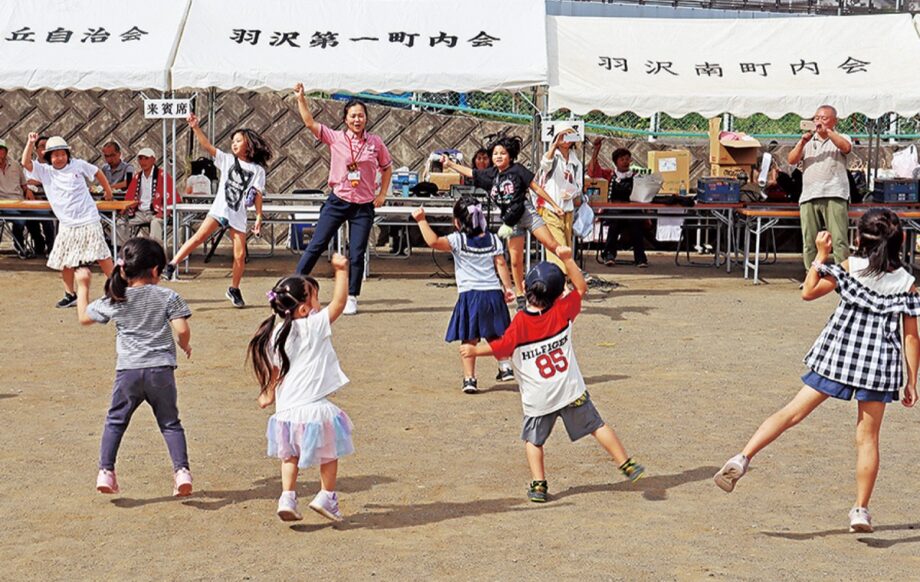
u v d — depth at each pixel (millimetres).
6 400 9062
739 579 5594
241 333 11719
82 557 5898
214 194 17172
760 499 6863
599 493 6965
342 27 15453
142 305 6633
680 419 8648
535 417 6770
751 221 16422
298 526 6379
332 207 12594
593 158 16703
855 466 7508
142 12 15594
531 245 15789
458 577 5621
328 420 6207
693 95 14836
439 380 9867
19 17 15500
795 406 6328
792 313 13180
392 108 19625
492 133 19594
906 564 5832
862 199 16672
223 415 8648
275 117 19469
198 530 6301
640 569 5727
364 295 14227
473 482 7172
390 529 6332
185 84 14617
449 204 16016
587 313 13078
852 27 16297
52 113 19719
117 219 15969
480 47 15203
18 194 16703
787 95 14875
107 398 9156
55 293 14195
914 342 6191
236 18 15562
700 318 12812
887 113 14906
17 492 6902
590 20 16172
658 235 16500
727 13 20172
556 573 5668
